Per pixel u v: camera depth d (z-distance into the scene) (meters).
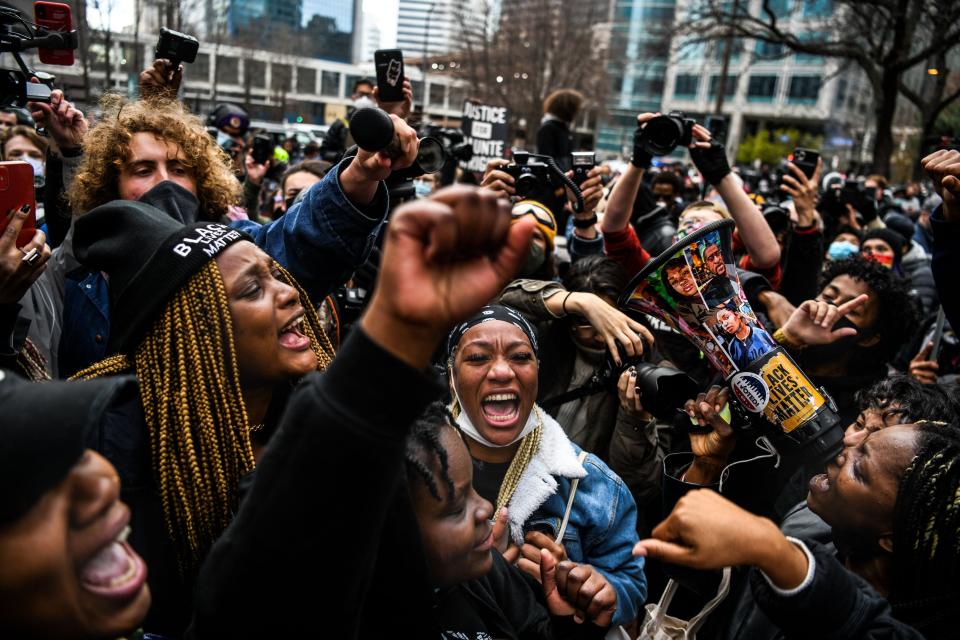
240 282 1.26
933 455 1.23
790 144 43.22
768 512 1.79
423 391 0.71
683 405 1.85
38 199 3.77
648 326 2.82
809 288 3.20
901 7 14.09
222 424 1.22
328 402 0.71
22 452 0.64
